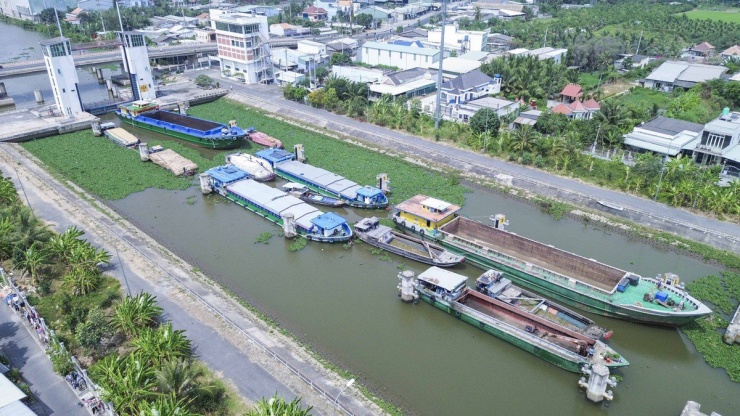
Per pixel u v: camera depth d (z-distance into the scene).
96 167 85.75
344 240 64.06
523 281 56.72
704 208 68.38
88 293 50.25
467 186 80.38
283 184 81.69
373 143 96.25
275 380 40.41
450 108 109.00
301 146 87.19
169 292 51.00
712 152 80.19
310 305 52.78
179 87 131.88
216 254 61.97
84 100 127.19
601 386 40.03
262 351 43.59
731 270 58.62
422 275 52.69
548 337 47.16
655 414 40.03
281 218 67.62
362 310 52.28
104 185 79.12
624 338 49.25
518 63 131.50
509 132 89.31
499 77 122.25
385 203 72.88
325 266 59.97
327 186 76.06
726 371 44.38
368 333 48.97
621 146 88.81
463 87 114.38
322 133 102.56
